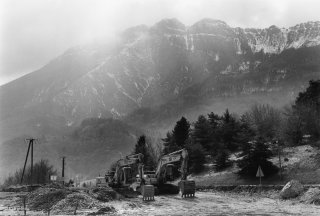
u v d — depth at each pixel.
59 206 38.94
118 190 58.06
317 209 38.09
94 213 36.50
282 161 63.62
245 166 64.31
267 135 85.00
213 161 81.88
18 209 40.12
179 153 57.12
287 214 35.44
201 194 59.19
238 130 87.06
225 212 38.25
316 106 81.44
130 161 61.22
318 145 66.00
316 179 52.16
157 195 56.62
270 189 53.84
